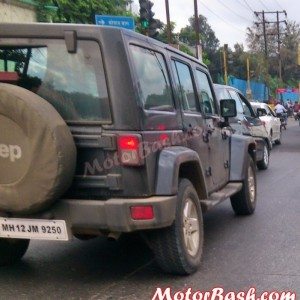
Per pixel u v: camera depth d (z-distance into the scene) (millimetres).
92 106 3041
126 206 2943
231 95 7832
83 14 12164
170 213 3047
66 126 2918
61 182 2842
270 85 42188
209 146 4156
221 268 3549
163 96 3434
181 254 3256
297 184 7105
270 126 11617
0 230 3096
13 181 2891
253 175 5301
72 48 3059
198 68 4340
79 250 4117
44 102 2920
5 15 9922
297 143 13703
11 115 2822
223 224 4867
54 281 3391
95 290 3213
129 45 3094
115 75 3014
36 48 3133
